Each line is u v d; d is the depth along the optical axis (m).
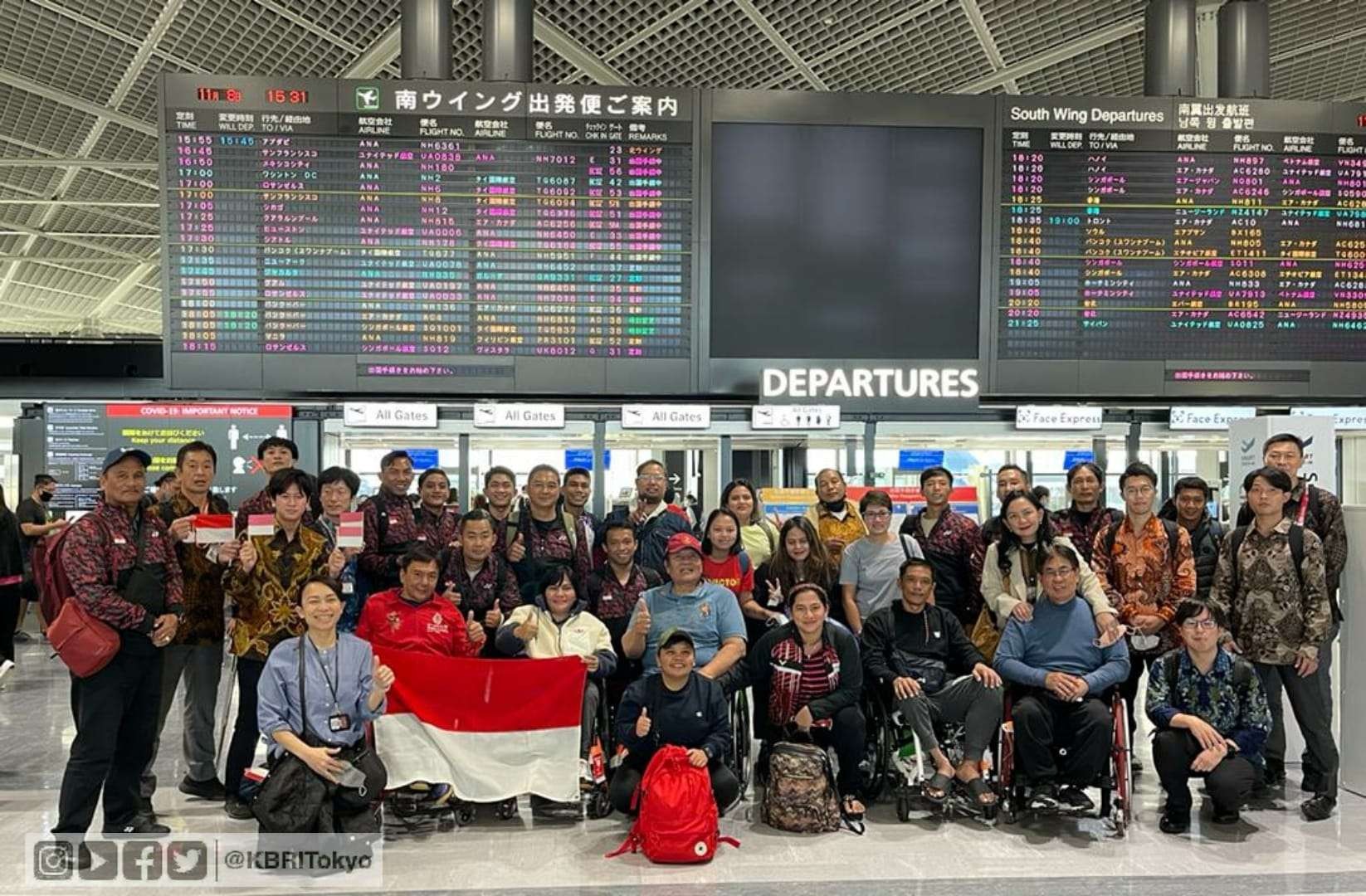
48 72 6.61
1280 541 4.04
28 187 9.22
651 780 3.55
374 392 5.02
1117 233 5.25
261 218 4.93
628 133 5.13
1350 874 3.35
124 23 5.96
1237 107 5.27
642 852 3.54
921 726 3.90
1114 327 5.27
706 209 5.17
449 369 5.07
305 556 3.90
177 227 4.88
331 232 4.98
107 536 3.37
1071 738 3.89
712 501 7.47
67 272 12.45
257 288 4.93
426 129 5.02
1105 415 7.09
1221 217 5.26
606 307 5.14
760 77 6.65
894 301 5.24
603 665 4.04
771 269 5.21
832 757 4.12
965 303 5.26
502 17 5.27
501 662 3.93
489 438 7.34
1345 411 6.86
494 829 3.83
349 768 3.38
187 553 4.05
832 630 4.05
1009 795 3.91
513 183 5.09
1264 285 5.26
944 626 4.26
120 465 3.43
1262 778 4.20
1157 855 3.55
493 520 4.52
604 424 7.09
